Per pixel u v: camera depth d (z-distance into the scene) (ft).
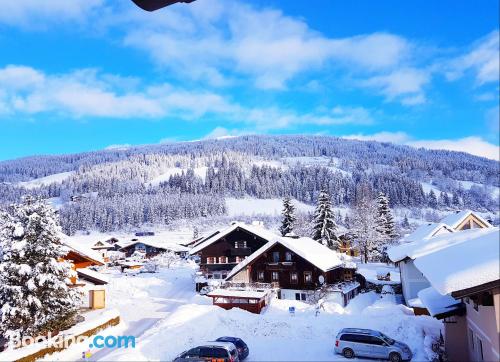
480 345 56.18
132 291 177.17
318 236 236.63
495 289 43.32
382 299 151.84
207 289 168.96
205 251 206.39
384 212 289.53
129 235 586.86
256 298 130.62
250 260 161.38
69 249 93.81
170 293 175.42
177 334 90.38
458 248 57.11
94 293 122.42
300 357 79.87
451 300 68.74
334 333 98.22
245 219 632.79
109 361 70.90
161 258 324.39
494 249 45.93
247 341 93.76
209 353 71.82
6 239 85.76
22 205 88.58
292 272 158.51
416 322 96.37
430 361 70.54
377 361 76.07
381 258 274.77
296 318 113.09
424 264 59.26
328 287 145.48
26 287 82.79
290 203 264.93
